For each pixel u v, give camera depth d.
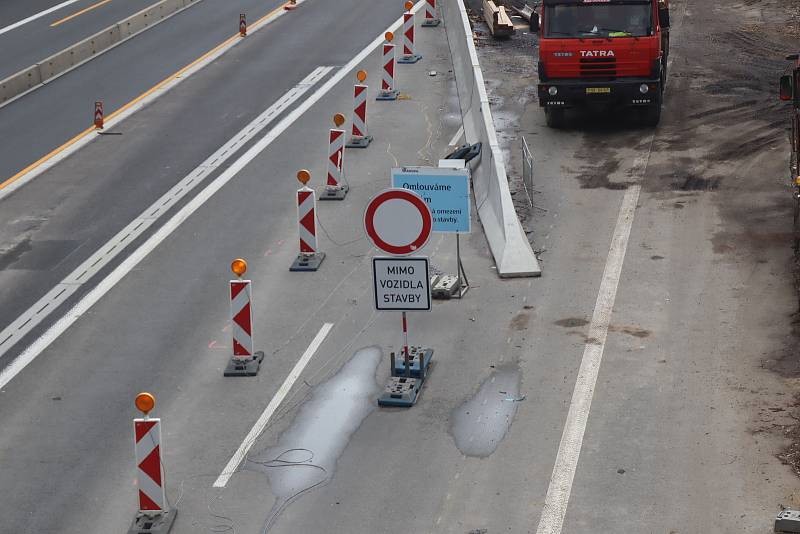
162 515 11.66
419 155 23.44
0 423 13.88
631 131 25.03
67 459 13.04
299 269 18.03
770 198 20.38
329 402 14.02
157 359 15.38
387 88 28.05
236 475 12.53
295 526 11.56
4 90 29.89
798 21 34.88
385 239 14.01
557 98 24.66
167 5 40.59
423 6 39.47
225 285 17.66
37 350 15.77
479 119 23.34
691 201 20.44
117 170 23.66
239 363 14.91
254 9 40.94
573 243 18.73
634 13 24.38
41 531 11.69
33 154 25.08
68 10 41.53
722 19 35.69
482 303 16.58
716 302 16.22
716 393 13.70
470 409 13.66
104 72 32.59
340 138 20.92
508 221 18.28
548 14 24.66
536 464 12.41
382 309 14.16
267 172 23.00
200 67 32.44
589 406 13.55
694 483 11.90
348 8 40.00
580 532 11.19
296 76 30.78
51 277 18.31
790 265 17.38
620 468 12.23
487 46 33.25
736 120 25.36
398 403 13.79
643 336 15.27
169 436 13.39
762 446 12.52
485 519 11.49
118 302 17.22
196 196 21.80
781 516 10.98
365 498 11.98
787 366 14.26
